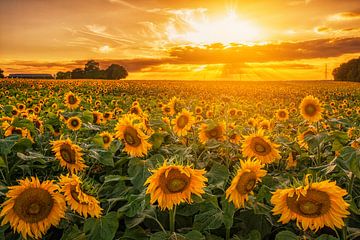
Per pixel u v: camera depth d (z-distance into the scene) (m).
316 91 51.22
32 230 3.01
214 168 3.98
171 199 2.93
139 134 4.52
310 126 6.77
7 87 42.34
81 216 3.64
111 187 4.20
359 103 32.91
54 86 42.28
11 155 5.12
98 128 6.27
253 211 3.63
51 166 5.04
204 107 15.86
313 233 3.42
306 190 2.75
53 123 7.22
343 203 2.75
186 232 3.56
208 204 3.60
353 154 3.25
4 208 2.94
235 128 5.91
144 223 3.76
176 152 4.73
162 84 58.06
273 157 4.37
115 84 50.50
